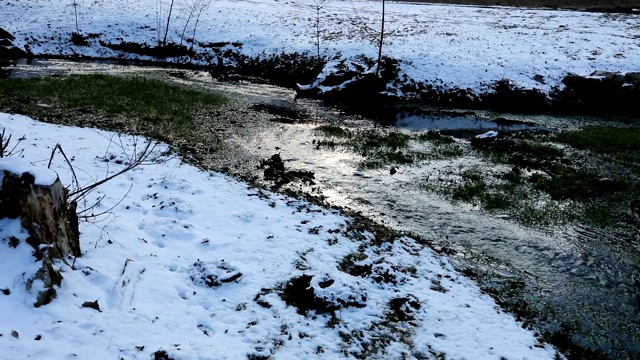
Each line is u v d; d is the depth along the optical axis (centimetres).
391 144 1762
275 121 2025
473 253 1007
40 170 599
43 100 1888
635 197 1348
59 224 611
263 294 714
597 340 747
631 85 2619
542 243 1073
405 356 629
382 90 2852
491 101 2700
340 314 693
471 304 777
